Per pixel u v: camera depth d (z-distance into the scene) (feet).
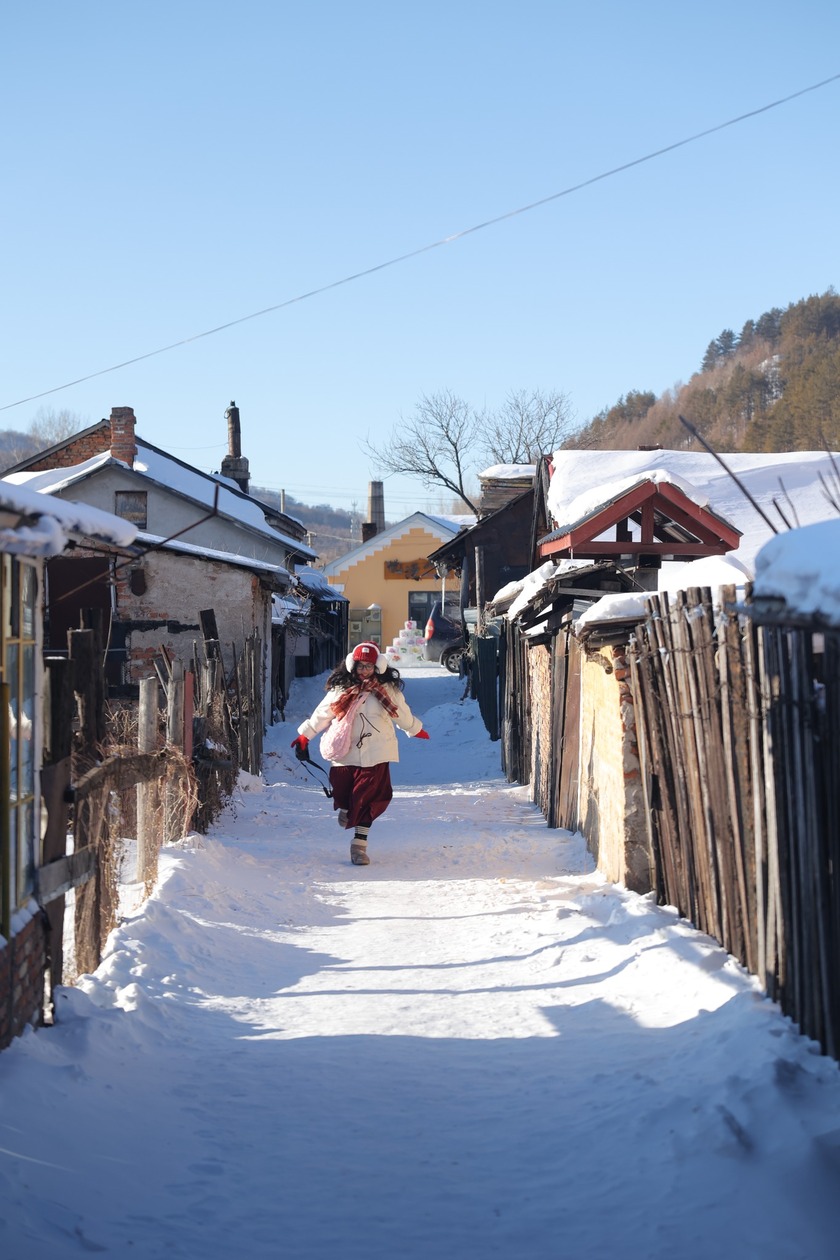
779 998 15.90
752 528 57.62
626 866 25.75
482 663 81.97
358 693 33.76
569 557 46.34
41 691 16.62
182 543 72.95
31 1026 15.44
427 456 184.85
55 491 94.48
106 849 21.59
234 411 151.23
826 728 13.70
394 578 192.95
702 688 19.83
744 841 17.87
